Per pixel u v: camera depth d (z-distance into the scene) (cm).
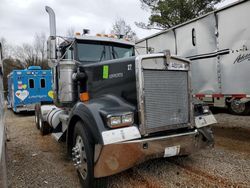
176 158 468
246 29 562
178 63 375
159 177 393
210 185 356
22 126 966
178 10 2022
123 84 365
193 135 373
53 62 523
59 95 525
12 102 1534
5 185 303
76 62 488
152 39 882
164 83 360
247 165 425
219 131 702
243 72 576
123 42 540
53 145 629
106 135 308
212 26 645
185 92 381
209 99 671
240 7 573
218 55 635
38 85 1447
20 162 492
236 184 355
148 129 336
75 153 376
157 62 354
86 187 347
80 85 458
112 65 384
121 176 398
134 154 321
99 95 406
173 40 782
